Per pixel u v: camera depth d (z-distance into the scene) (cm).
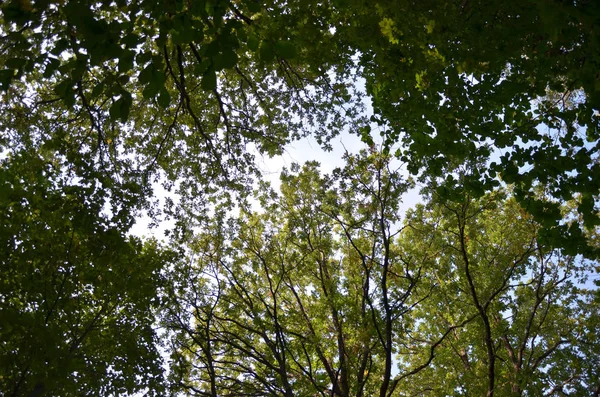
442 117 673
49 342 639
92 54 334
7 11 325
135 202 823
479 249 1468
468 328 1364
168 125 1023
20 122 770
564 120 638
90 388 833
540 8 359
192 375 1090
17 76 347
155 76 353
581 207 598
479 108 666
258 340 1280
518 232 1393
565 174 616
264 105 970
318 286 1357
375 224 1195
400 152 813
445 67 595
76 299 840
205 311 1023
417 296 1407
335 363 1282
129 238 841
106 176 821
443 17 499
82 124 902
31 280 755
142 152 1025
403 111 725
